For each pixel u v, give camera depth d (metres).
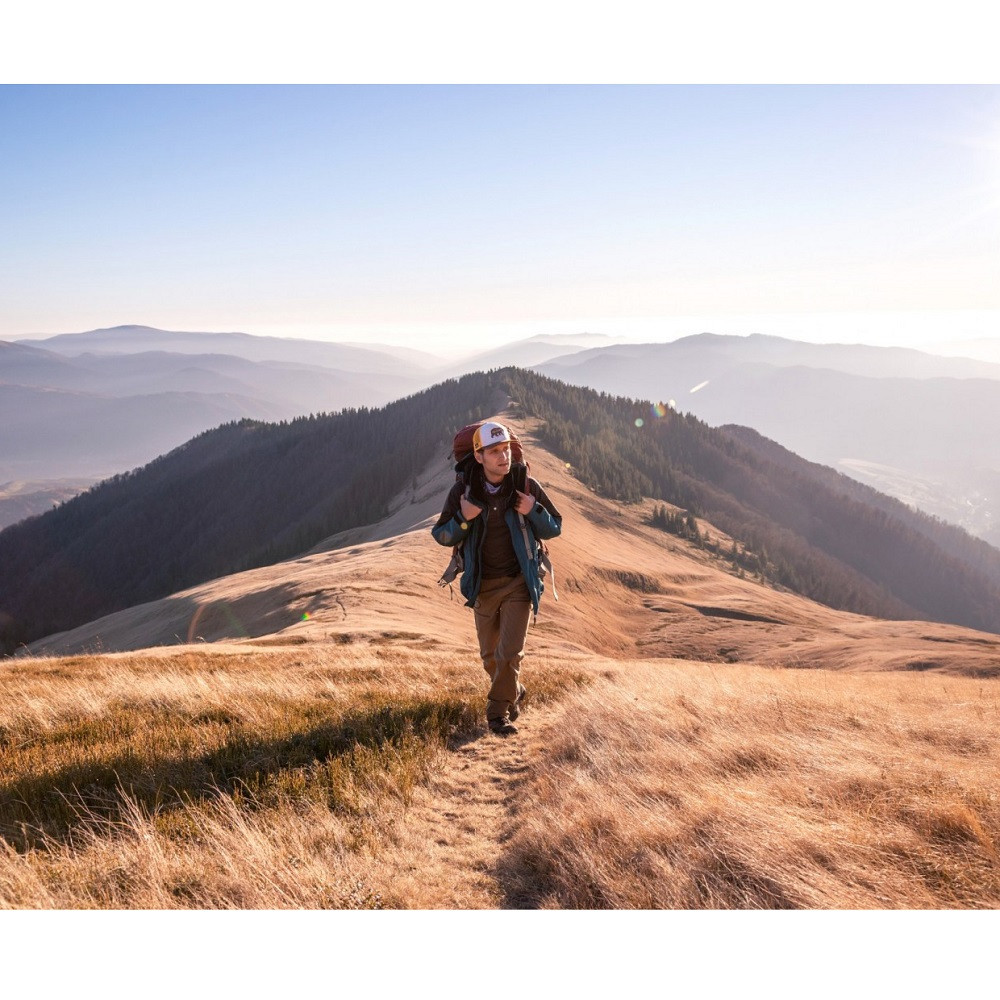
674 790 3.86
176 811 3.82
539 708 7.00
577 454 186.00
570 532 115.88
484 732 6.06
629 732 5.13
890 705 7.19
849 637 76.62
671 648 76.38
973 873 2.75
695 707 6.07
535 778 4.62
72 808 3.90
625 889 2.89
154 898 2.90
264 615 48.50
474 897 3.08
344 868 3.23
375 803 4.09
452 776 4.88
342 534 145.25
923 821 3.21
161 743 5.26
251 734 5.43
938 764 4.15
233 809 3.68
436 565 57.44
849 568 190.12
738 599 103.31
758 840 3.04
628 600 96.25
